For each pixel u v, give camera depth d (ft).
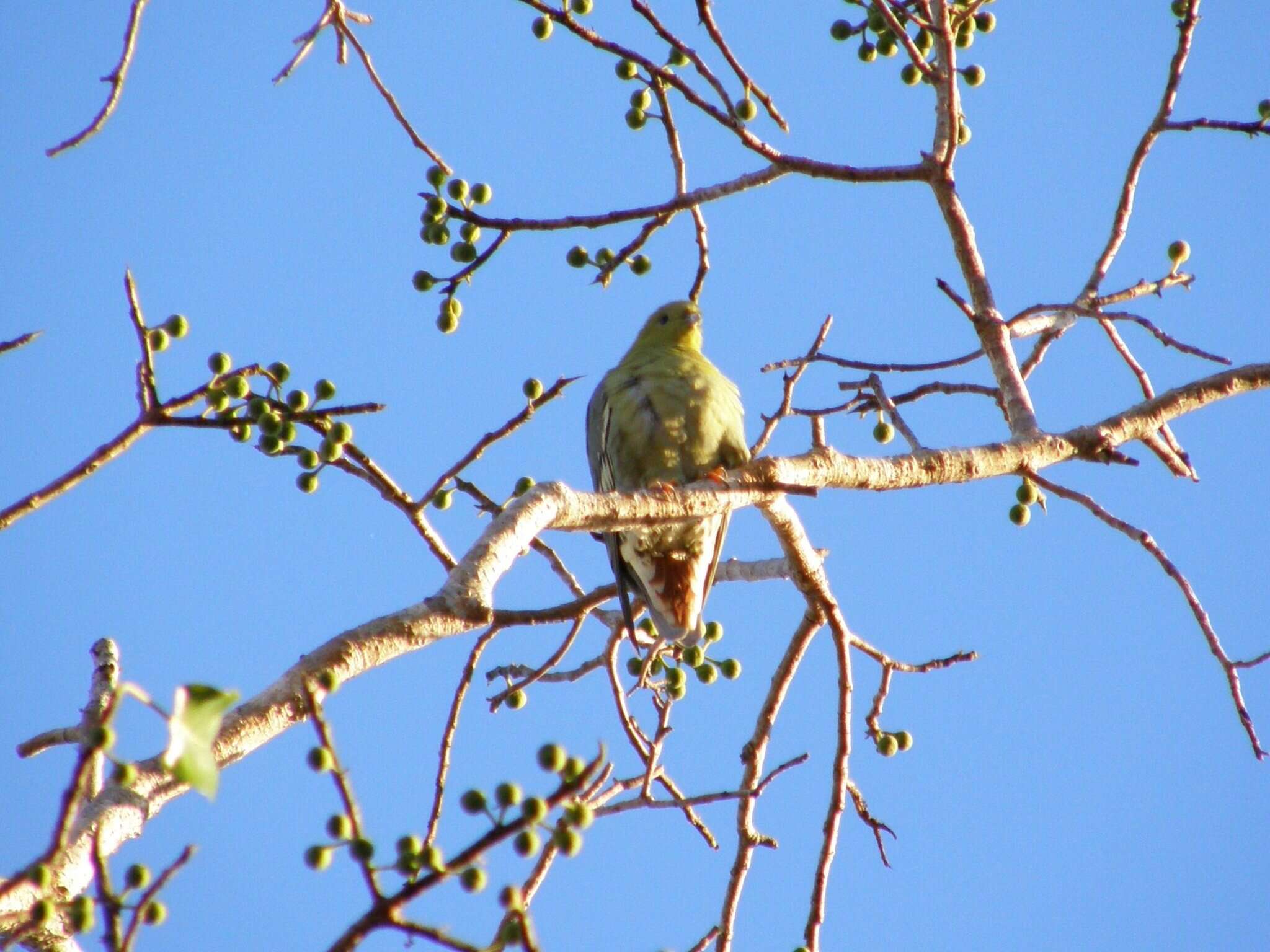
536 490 27.84
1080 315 35.63
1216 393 37.24
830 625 37.81
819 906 35.83
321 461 30.96
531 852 18.29
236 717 23.08
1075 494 34.76
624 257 35.37
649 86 36.60
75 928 19.40
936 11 35.94
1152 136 38.42
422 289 34.68
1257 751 34.55
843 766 37.45
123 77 30.55
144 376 27.71
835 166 36.09
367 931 17.62
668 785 34.71
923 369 37.29
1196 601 34.88
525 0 33.27
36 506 26.18
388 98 35.86
